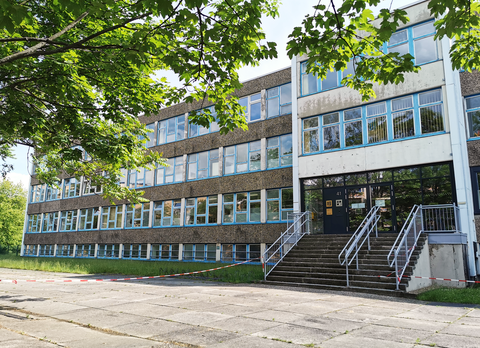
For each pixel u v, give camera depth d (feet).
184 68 20.54
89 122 30.86
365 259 40.86
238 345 16.49
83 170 39.96
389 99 53.01
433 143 48.06
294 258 46.93
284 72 70.79
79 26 28.17
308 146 60.08
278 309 25.22
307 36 19.92
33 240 124.57
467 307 26.86
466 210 43.93
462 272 39.01
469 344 16.55
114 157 29.76
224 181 76.23
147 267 63.00
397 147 50.96
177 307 26.27
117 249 95.91
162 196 87.81
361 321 21.40
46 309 26.22
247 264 67.56
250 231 70.08
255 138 72.84
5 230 177.17
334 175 56.85
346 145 56.13
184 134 86.38
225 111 27.43
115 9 25.23
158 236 86.17
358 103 55.52
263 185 69.87
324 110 58.80
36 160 39.34
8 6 14.94
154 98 31.76
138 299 30.30
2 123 25.13
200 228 78.38
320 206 57.52
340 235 51.24
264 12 25.68
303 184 59.88
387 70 22.18
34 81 27.32
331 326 20.04
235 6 19.26
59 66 26.48
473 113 47.65
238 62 23.09
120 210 97.35
